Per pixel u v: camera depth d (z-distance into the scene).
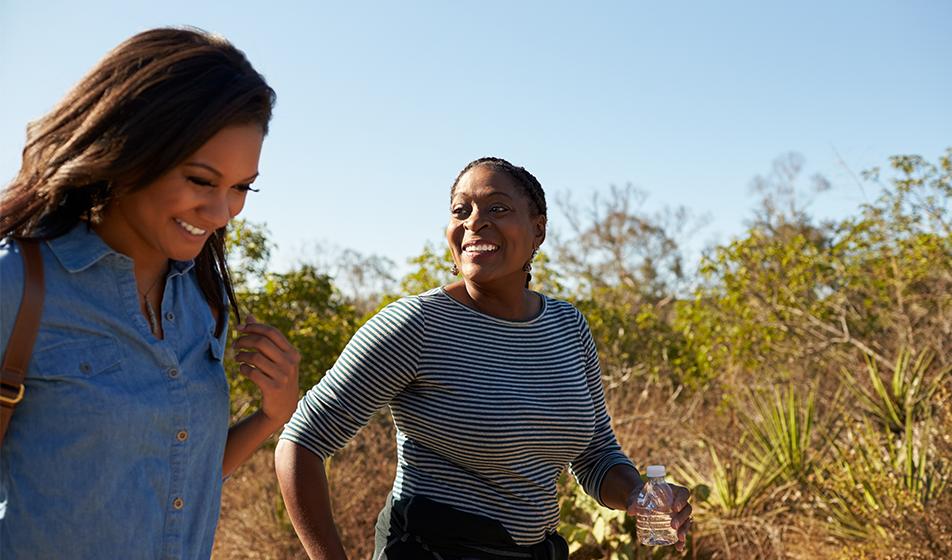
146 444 1.58
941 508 5.62
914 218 10.43
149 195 1.57
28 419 1.49
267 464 7.59
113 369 1.56
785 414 7.11
